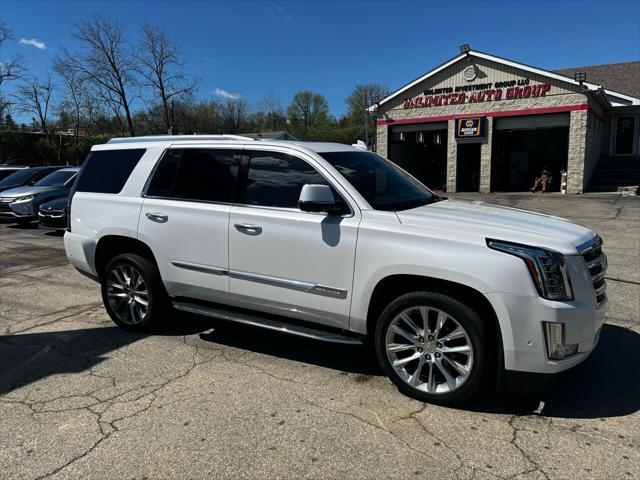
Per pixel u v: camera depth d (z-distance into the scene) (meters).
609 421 3.29
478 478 2.72
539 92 20.11
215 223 4.33
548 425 3.25
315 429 3.21
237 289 4.27
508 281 3.17
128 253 4.98
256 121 69.38
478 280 3.23
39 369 4.21
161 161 4.83
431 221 3.55
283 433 3.17
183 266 4.55
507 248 3.22
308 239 3.86
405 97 23.30
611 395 3.64
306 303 3.94
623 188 19.59
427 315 3.49
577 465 2.82
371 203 3.81
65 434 3.20
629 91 23.27
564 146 25.78
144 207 4.77
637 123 23.34
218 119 56.19
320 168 4.01
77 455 2.97
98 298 6.47
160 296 4.86
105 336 4.99
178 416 3.39
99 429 3.24
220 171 4.46
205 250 4.40
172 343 4.76
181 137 4.85
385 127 23.98
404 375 3.63
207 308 4.56
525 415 3.38
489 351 3.37
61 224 11.74
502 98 20.97
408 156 25.95
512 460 2.88
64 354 4.54
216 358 4.39
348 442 3.06
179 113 49.34
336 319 3.85
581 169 19.72
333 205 3.77
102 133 46.81
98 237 5.04
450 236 3.39
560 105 19.75
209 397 3.66
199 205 4.46
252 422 3.30
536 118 20.50
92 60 43.62
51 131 43.00
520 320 3.15
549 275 3.15
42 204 12.16
